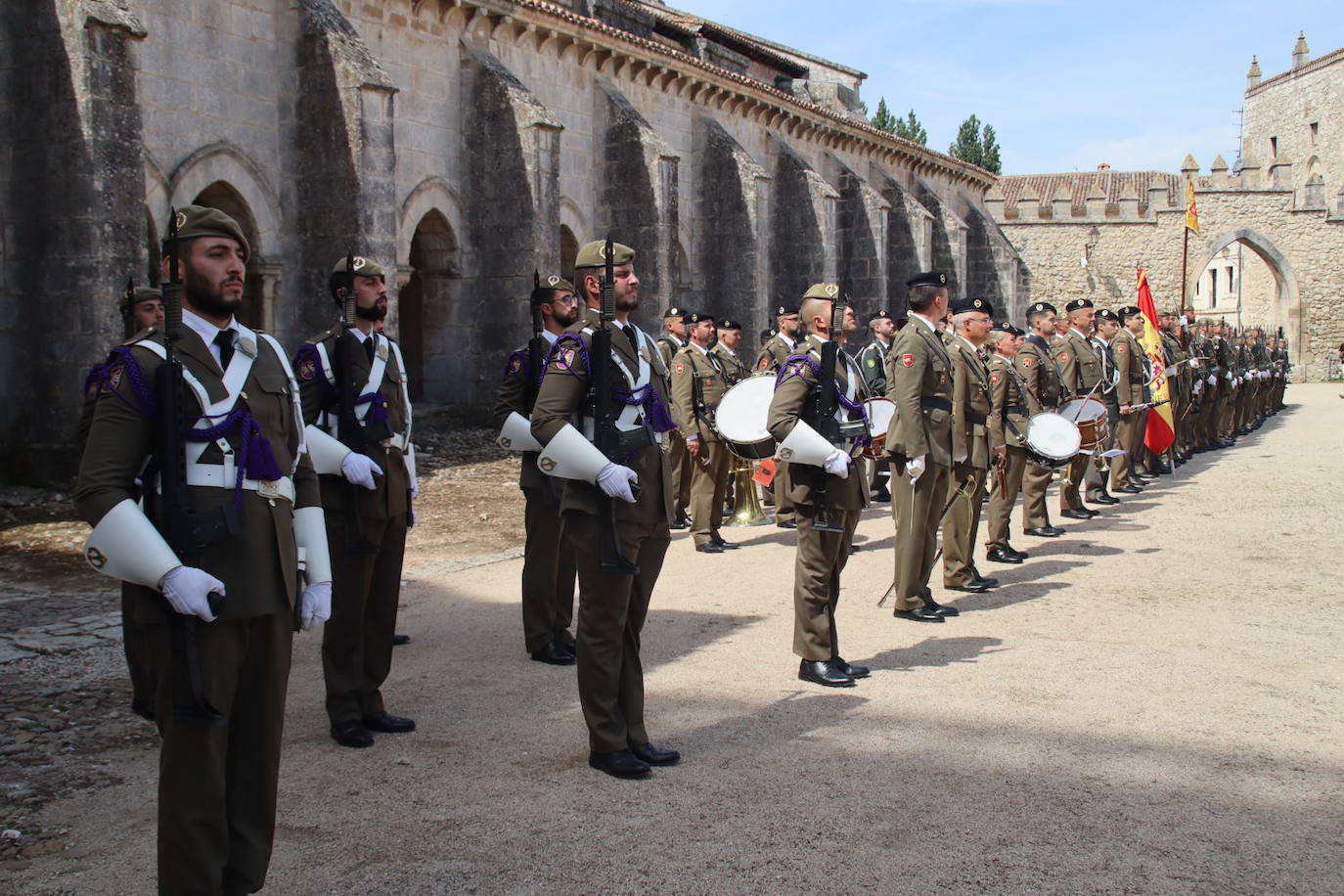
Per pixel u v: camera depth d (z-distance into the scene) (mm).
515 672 7074
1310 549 10906
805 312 6672
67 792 5074
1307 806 4730
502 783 5164
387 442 5938
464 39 21922
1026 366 12070
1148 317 16375
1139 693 6371
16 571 10227
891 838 4449
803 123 33906
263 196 17734
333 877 4211
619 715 5336
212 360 3766
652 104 28078
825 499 6500
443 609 8828
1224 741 5547
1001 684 6578
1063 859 4246
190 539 3580
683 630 8070
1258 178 54000
